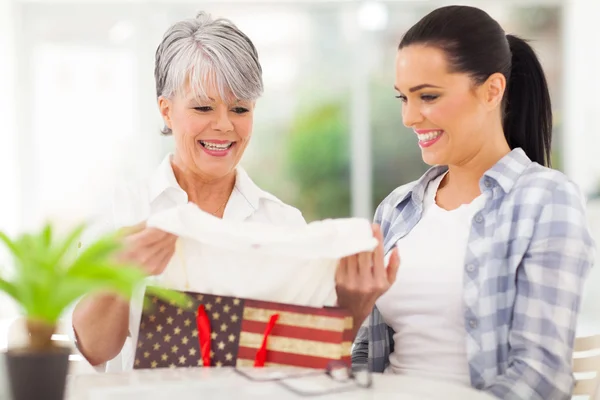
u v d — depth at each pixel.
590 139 5.16
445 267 1.47
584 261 1.35
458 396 1.10
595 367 1.53
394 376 1.21
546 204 1.38
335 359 1.21
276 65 5.24
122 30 5.23
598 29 5.14
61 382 0.94
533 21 5.18
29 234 0.96
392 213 1.69
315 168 5.27
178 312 1.27
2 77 5.05
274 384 1.12
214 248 1.30
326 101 5.26
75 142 5.26
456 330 1.46
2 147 5.06
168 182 1.72
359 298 1.36
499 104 1.49
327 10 5.23
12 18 5.07
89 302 1.38
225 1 5.19
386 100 5.26
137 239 1.25
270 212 1.80
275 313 1.25
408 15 5.23
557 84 5.20
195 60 1.59
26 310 0.94
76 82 5.25
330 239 1.24
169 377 1.15
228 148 1.69
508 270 1.40
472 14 1.43
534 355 1.33
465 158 1.49
